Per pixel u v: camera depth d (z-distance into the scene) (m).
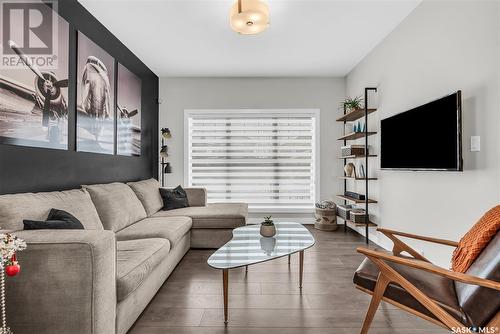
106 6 2.75
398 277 1.37
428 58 2.61
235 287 2.33
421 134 2.54
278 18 2.97
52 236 1.37
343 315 1.90
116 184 2.95
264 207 4.93
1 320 1.27
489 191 1.94
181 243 2.96
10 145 1.92
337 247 3.47
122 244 2.11
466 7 2.14
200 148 4.96
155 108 4.73
